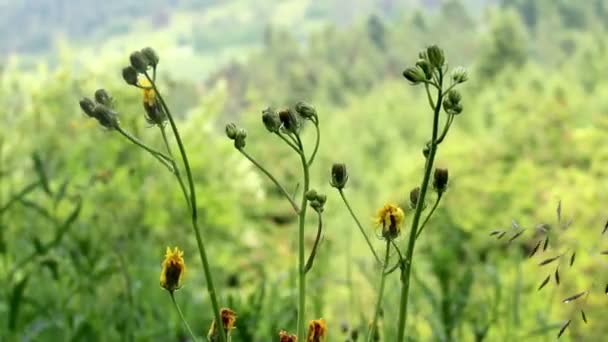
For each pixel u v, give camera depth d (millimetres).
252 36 188500
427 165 1269
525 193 18047
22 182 5164
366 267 2496
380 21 95250
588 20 92688
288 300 2826
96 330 2660
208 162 10578
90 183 3223
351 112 59719
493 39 62219
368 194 31938
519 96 25406
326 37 92688
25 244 3311
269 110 1318
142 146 1291
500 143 22312
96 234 3475
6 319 2641
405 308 1319
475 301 2713
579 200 16688
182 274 1287
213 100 10492
